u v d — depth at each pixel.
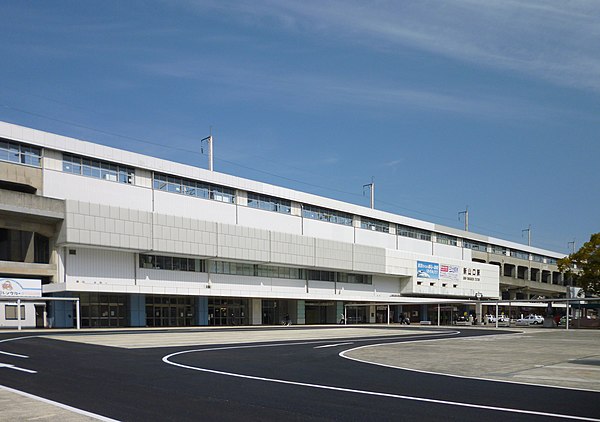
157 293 46.81
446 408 9.60
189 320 52.47
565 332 46.34
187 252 48.66
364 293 70.81
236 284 55.25
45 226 41.91
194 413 9.01
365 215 71.38
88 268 43.75
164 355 19.22
